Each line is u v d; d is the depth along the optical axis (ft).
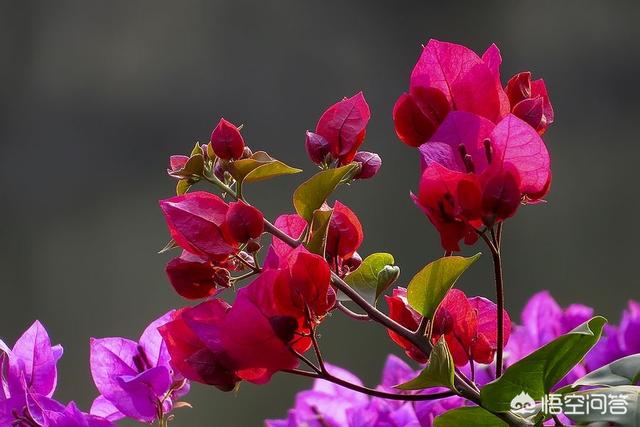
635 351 5.24
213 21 28.12
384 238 24.90
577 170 26.08
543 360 3.11
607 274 23.97
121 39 28.55
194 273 3.59
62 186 27.63
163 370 3.93
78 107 28.40
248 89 27.61
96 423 3.83
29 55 28.68
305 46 27.68
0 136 27.86
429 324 3.54
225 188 3.74
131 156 27.73
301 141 27.07
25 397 3.83
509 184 3.27
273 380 20.17
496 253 3.37
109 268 26.00
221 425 19.84
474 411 3.41
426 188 3.36
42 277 25.95
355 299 3.52
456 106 3.69
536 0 28.14
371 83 27.32
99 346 4.08
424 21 27.94
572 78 27.53
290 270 3.34
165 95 28.14
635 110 26.84
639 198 25.64
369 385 20.98
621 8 27.66
